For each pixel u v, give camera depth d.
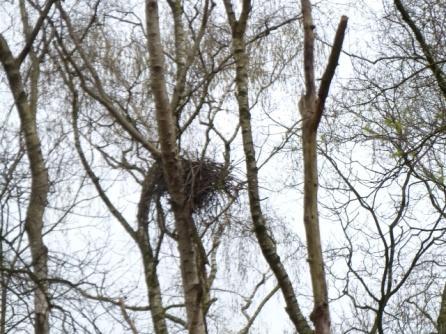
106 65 12.53
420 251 9.62
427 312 12.17
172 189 9.96
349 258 9.91
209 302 10.63
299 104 9.73
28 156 11.34
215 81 13.81
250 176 10.50
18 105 11.61
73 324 10.12
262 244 10.00
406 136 12.08
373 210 9.80
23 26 13.23
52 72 11.98
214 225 12.52
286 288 9.79
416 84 13.02
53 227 10.82
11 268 10.37
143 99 12.44
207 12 11.20
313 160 9.54
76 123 11.02
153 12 10.21
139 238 10.71
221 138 11.80
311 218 9.45
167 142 9.93
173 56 13.99
